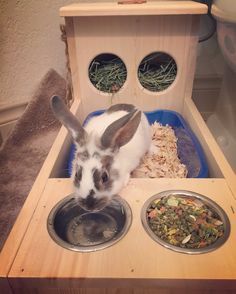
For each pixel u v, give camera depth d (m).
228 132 0.70
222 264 0.30
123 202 0.38
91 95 0.66
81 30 0.59
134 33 0.59
